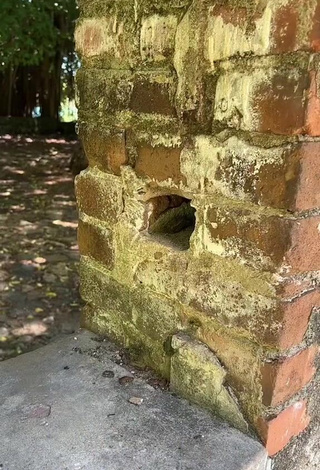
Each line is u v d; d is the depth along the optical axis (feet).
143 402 4.96
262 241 4.19
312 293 4.42
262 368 4.45
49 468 4.17
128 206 5.30
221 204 4.44
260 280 4.29
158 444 4.46
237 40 4.04
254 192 4.16
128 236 5.37
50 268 14.40
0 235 17.04
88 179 5.64
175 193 4.93
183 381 5.04
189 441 4.50
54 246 16.29
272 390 4.43
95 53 5.28
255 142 4.09
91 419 4.72
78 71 5.51
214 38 4.20
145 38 4.74
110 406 4.90
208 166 4.46
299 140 3.85
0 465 4.19
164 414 4.81
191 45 4.38
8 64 37.14
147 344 5.49
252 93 4.02
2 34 30.78
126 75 5.01
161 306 5.25
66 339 6.01
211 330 4.82
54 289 13.10
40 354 5.73
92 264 5.91
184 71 4.48
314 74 3.68
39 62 37.86
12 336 10.82
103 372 5.39
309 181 3.93
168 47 4.58
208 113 4.40
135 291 5.47
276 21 3.77
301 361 4.61
